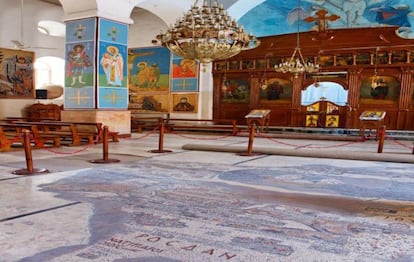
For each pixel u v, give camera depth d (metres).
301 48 17.64
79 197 5.09
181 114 19.42
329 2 17.28
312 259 3.13
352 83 16.86
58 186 5.71
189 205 4.78
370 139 14.27
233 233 3.74
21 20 17.30
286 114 18.02
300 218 4.28
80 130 12.70
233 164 8.12
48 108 17.53
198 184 6.03
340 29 16.92
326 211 4.57
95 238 3.56
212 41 9.67
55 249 3.28
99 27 12.27
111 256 3.14
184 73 19.25
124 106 13.44
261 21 18.47
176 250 3.28
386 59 16.36
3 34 16.78
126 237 3.60
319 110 17.48
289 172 7.23
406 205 4.89
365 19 16.81
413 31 15.95
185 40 9.88
